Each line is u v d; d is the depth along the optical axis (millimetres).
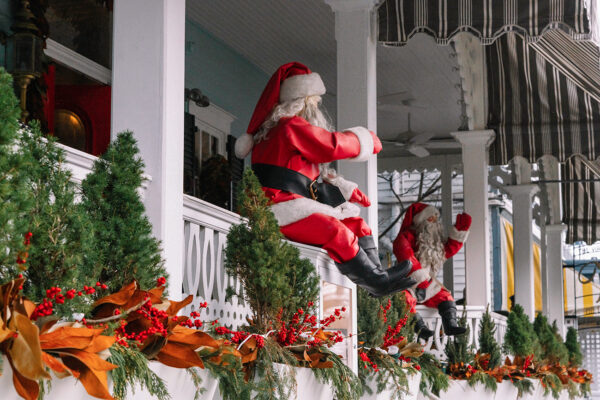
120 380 2588
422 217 8344
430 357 7359
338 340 4531
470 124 9984
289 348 4219
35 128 2809
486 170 9961
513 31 6836
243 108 11016
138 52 3895
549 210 15141
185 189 8609
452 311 8180
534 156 9812
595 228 13672
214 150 9852
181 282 3850
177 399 3059
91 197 3041
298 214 4871
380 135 14430
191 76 9641
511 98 9898
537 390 9555
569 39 8953
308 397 4258
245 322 4699
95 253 2881
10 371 2223
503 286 20953
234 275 4234
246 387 3578
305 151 4938
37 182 2658
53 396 2371
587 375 13062
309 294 4391
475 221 9750
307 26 10078
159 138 3811
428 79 11898
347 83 6629
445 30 6883
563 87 9703
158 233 3730
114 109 3873
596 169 13422
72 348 2391
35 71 5105
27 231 2512
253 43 10578
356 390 4660
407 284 5113
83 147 5797
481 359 8383
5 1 5070
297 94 5094
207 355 3312
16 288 2287
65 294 2592
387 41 6863
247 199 4277
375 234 6391
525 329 10000
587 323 19438
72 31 6090
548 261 15156
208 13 9695
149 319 2947
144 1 3916
